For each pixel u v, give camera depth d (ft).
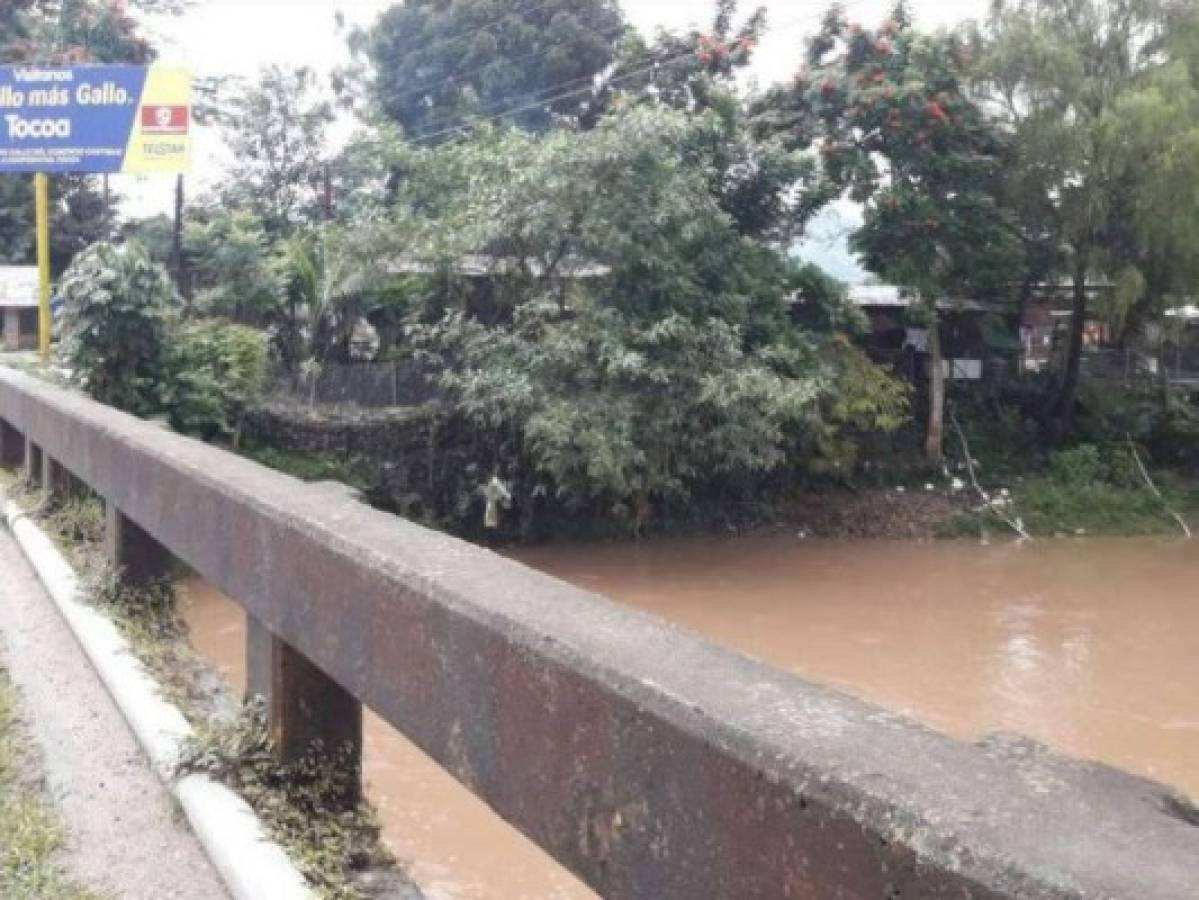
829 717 3.69
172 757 9.61
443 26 87.20
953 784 3.18
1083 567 54.54
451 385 52.01
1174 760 28.58
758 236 61.16
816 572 52.08
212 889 8.02
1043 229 66.39
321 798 8.79
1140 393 75.92
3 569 17.70
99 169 38.96
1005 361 75.77
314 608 7.13
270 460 49.06
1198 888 2.61
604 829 4.18
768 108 64.90
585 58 84.07
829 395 56.75
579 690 4.33
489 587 5.43
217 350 46.93
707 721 3.71
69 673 12.82
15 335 65.72
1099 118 61.87
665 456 51.03
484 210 52.70
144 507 11.94
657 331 49.19
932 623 43.39
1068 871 2.70
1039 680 35.86
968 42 65.26
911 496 64.59
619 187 51.16
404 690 5.78
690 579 50.08
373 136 68.95
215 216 61.36
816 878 3.26
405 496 52.24
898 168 62.49
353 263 54.49
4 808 9.36
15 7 78.64
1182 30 63.82
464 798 20.99
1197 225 61.36
